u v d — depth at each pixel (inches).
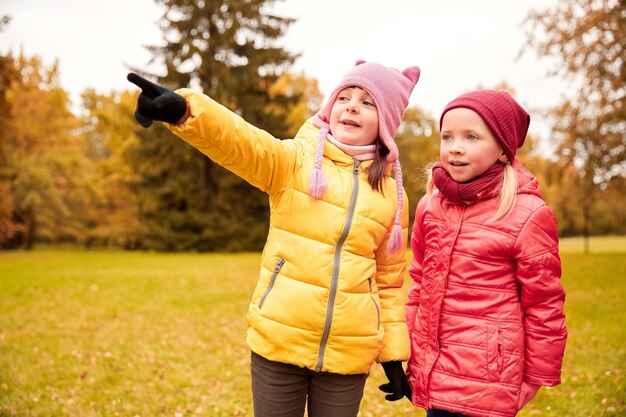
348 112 80.4
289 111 915.4
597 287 392.8
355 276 77.3
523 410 147.4
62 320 273.7
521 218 78.1
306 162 79.3
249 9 828.6
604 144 559.5
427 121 1357.0
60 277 444.5
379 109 80.4
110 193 1224.2
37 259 673.6
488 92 80.9
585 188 624.1
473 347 78.1
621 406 143.0
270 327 76.0
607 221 1670.8
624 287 386.6
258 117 872.3
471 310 79.4
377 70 82.7
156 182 932.6
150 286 398.9
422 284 86.4
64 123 1157.7
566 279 444.8
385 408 152.6
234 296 355.3
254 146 70.7
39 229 1198.3
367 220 78.8
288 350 75.7
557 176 610.9
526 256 77.2
